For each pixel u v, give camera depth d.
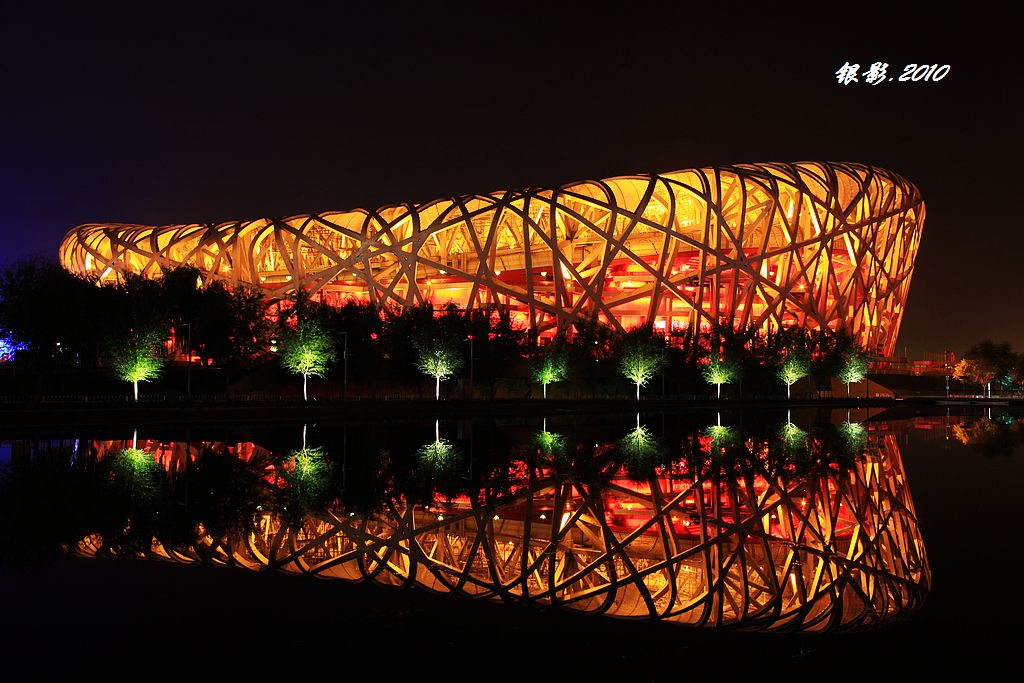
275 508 17.17
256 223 81.25
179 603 10.29
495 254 78.25
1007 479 22.05
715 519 15.96
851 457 27.77
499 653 8.52
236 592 10.79
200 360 65.88
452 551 13.23
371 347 63.69
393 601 10.41
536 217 79.00
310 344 56.28
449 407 54.53
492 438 35.47
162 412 42.66
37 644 8.77
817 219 83.06
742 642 8.92
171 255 82.75
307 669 8.04
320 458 26.83
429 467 24.52
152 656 8.41
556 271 76.25
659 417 53.50
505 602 10.40
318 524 15.45
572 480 21.55
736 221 80.38
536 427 42.91
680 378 77.50
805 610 10.14
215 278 78.94
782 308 83.44
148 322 49.88
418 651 8.57
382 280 80.25
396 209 80.81
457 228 81.69
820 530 14.92
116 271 77.00
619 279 83.88
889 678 7.90
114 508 17.06
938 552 13.12
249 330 59.28
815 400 80.38
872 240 88.25
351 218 81.38
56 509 16.91
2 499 18.16
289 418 45.94
